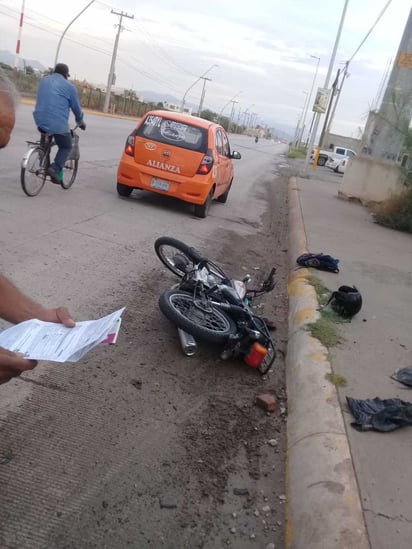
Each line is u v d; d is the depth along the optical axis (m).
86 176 11.67
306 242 8.91
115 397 3.65
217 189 11.03
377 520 2.68
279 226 11.66
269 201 15.42
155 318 4.97
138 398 3.70
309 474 3.03
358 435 3.37
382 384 4.13
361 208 15.14
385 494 2.88
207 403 3.84
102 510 2.69
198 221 9.88
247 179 20.39
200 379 4.14
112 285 5.50
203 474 3.10
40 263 5.62
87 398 3.56
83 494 2.76
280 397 4.10
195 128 9.84
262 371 4.37
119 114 63.22
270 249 9.21
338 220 12.00
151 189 9.89
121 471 2.98
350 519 2.64
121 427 3.36
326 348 4.59
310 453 3.20
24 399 3.40
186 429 3.49
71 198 9.10
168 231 8.47
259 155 41.09
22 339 2.13
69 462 2.96
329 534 2.56
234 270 7.36
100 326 2.14
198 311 4.52
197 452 3.28
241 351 4.38
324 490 2.85
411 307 6.23
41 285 5.06
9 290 2.42
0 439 3.02
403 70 14.96
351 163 16.30
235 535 2.71
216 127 10.52
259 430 3.63
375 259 8.46
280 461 3.33
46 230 6.86
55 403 3.44
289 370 4.46
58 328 2.25
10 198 8.05
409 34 14.75
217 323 4.47
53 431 3.18
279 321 5.71
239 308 4.51
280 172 27.42
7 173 9.80
